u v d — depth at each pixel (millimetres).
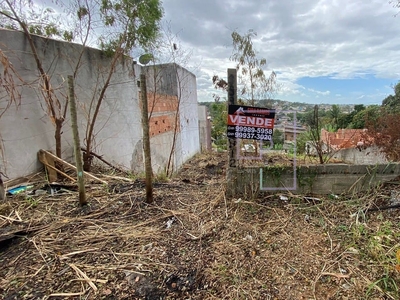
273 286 1387
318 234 1887
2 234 1743
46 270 1441
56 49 3170
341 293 1325
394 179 2355
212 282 1406
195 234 1882
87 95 3699
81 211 2203
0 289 1290
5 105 2564
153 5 3701
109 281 1366
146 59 4555
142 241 1769
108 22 3434
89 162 3463
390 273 1439
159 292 1315
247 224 2029
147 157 2338
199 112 11039
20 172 2758
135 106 5012
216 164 6680
